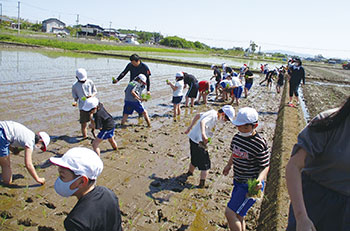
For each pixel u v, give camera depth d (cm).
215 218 466
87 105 598
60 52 3691
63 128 831
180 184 570
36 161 609
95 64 2661
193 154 563
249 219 477
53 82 1537
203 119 527
